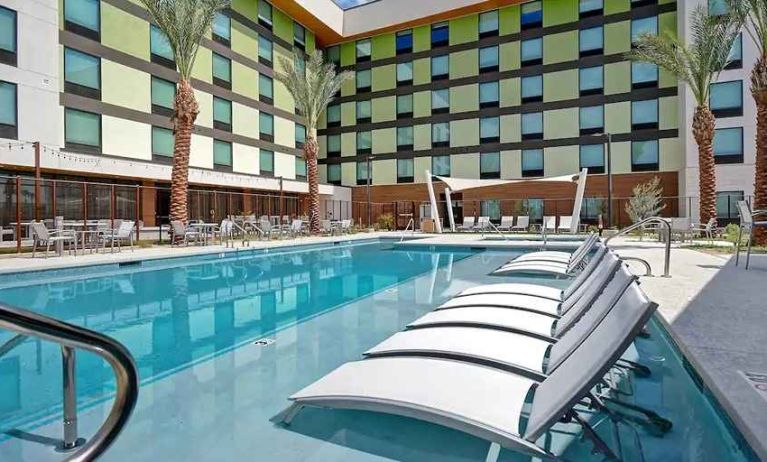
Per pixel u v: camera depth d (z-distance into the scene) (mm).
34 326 1238
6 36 16266
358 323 5414
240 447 2469
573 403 2029
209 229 20250
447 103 32094
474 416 2207
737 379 2611
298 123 33000
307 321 5535
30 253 12289
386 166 34094
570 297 4586
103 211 20516
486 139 30906
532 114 29672
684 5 23891
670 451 2297
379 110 34375
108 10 20578
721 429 2473
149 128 22297
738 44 23094
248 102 28219
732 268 7625
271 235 20828
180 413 2920
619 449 2316
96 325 5504
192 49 16750
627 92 27312
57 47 17812
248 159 28203
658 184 26469
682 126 25094
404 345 3260
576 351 2471
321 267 11297
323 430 2641
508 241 17250
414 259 13125
